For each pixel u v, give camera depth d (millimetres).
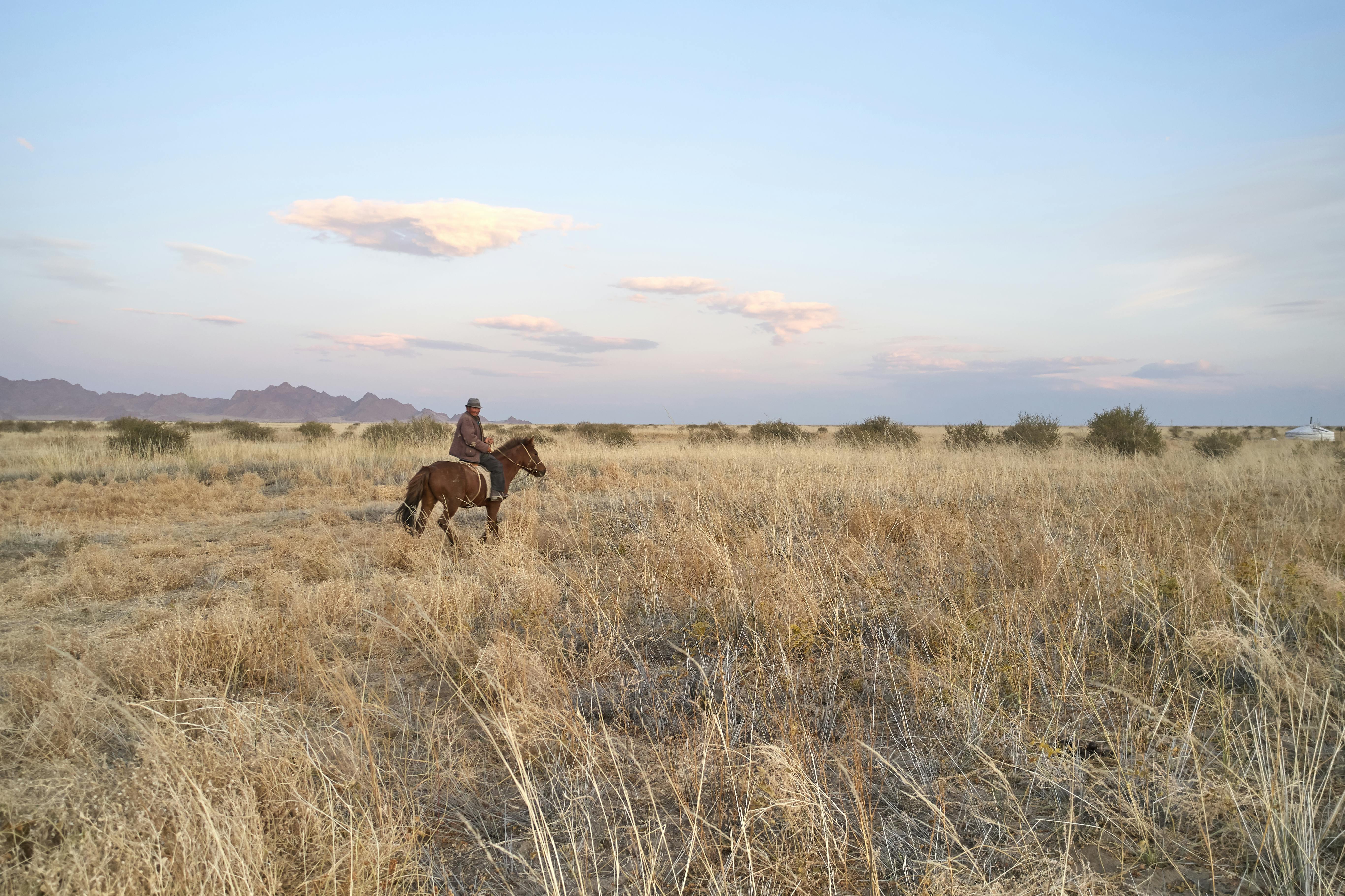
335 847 2834
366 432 29250
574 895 2957
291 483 18703
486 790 3842
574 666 5441
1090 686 4855
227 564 9258
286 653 5656
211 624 5520
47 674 5008
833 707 4578
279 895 2668
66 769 3285
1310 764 3699
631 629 6465
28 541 10766
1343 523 8781
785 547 7895
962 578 7020
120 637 6121
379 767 3875
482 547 8984
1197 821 3271
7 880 2326
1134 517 9391
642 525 10195
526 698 4508
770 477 14977
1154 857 3078
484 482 10422
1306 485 12648
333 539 10727
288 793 3156
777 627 5852
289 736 3805
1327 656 4906
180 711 4324
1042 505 10719
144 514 13406
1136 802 3400
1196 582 6270
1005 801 3566
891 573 7539
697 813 3156
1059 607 6141
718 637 5812
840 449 20922
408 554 9289
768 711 4562
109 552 9602
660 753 4137
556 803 3615
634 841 3342
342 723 4512
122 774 3107
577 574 7762
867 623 6195
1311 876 2814
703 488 12906
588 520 10922
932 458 19125
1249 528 8672
